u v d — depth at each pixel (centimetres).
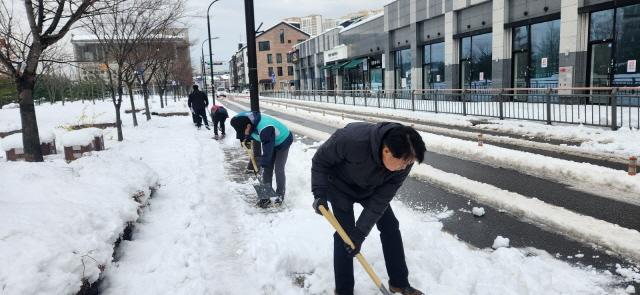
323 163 304
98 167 550
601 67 1512
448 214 512
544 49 1734
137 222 481
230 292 345
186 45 2269
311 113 2145
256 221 496
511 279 345
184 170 776
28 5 630
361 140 275
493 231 455
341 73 4022
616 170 670
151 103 3847
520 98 1728
